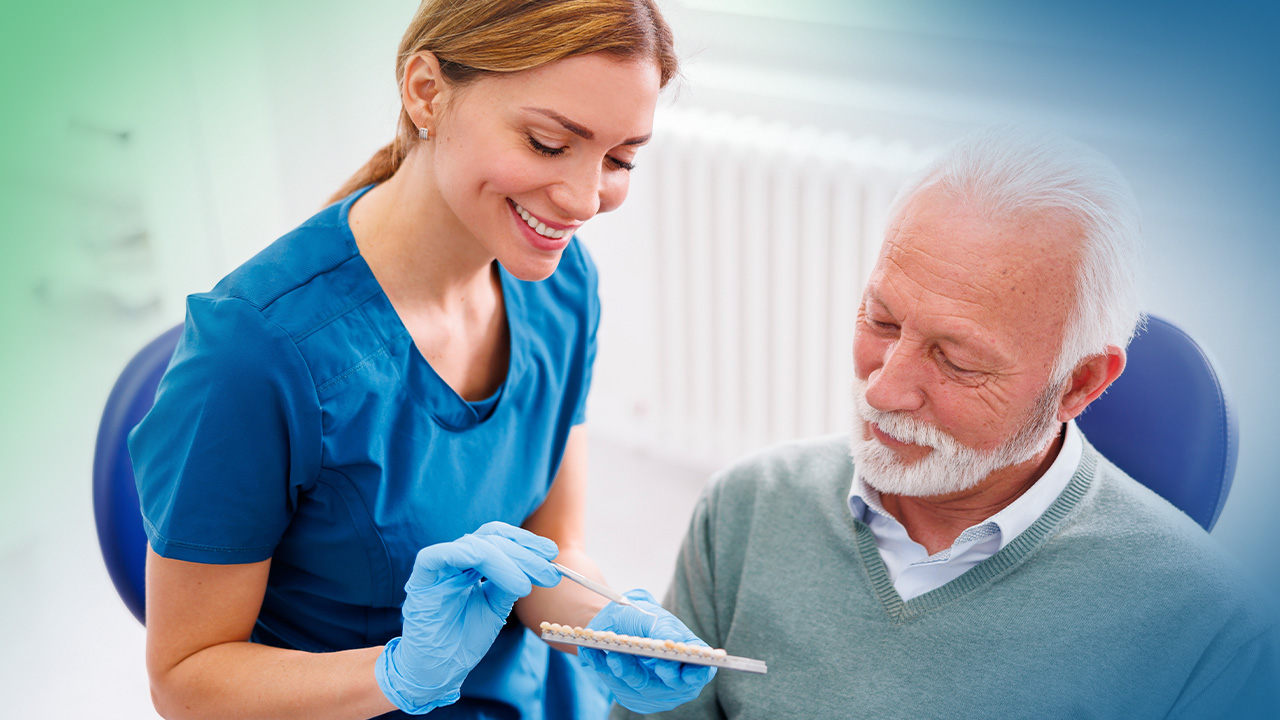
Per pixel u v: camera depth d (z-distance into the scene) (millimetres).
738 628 1264
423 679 1078
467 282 1229
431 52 1036
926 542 1223
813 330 2572
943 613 1140
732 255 2617
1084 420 1402
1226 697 1077
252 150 2641
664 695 1102
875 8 2395
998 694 1098
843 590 1205
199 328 1080
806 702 1181
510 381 1288
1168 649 1085
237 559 1114
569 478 1455
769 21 2553
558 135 1014
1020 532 1145
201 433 1061
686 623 1344
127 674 2180
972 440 1091
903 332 1078
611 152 1077
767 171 2461
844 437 1359
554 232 1091
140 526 1302
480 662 1305
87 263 2410
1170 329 1346
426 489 1203
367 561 1195
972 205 1035
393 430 1175
